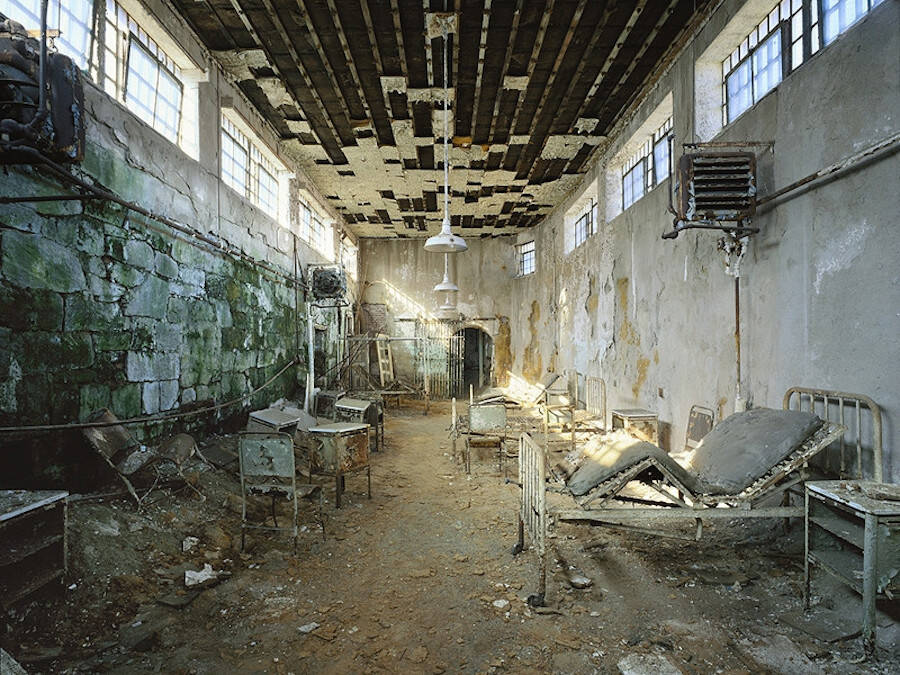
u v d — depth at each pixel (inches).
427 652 98.5
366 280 617.0
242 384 267.0
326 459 190.9
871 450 124.7
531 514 129.6
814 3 149.4
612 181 331.9
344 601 118.9
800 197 150.0
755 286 173.3
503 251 610.9
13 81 106.3
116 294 165.2
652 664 92.7
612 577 128.9
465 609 114.7
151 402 185.0
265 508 179.5
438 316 608.7
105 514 136.6
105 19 164.1
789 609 110.6
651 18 199.2
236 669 93.0
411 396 589.6
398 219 526.0
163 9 188.1
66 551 105.7
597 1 188.5
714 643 99.0
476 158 353.4
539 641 101.5
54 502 102.0
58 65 115.2
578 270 410.9
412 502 197.3
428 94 261.7
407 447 311.1
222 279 243.4
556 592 121.6
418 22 203.0
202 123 222.8
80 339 149.6
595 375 365.7
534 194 436.1
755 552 140.0
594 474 127.0
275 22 199.8
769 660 93.4
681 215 169.3
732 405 186.9
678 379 232.2
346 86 258.1
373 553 147.5
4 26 113.0
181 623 107.3
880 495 99.5
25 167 128.4
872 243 123.9
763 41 175.6
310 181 394.6
